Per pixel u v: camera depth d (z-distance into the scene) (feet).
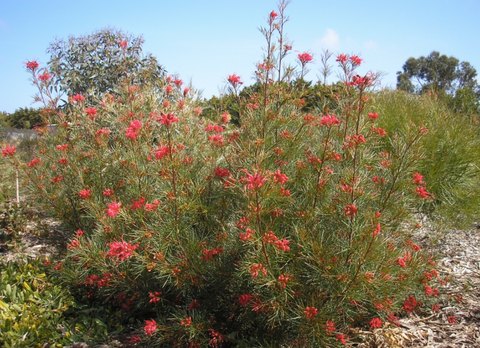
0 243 14.55
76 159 11.90
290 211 8.42
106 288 9.62
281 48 9.43
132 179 10.62
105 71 19.42
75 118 13.32
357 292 7.26
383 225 8.05
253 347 7.85
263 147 8.63
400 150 8.48
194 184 9.18
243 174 8.55
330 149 7.88
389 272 7.71
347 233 7.78
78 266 10.40
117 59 19.38
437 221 14.75
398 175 8.55
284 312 7.21
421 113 19.63
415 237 13.96
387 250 7.79
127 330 9.52
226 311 8.80
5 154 12.08
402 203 9.11
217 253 8.29
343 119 9.34
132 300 9.68
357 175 7.85
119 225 9.92
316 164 7.98
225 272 8.18
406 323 9.27
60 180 12.48
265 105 8.92
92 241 9.82
